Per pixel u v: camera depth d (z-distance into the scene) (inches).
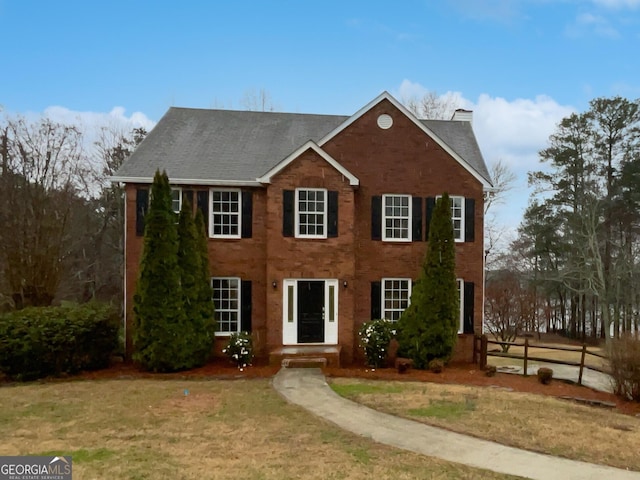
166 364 599.5
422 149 730.8
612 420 429.4
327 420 400.8
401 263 723.4
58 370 578.6
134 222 685.9
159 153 730.2
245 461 304.8
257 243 707.4
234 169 714.2
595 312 1561.3
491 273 1744.6
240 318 699.4
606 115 1385.3
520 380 593.6
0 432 362.9
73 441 342.3
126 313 681.0
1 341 553.0
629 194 1332.4
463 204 732.7
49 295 852.6
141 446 331.9
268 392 495.2
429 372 616.7
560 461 320.8
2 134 1039.0
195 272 639.1
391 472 291.6
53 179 1141.1
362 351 703.7
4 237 853.8
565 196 1469.0
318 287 685.3
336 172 681.0
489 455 328.5
